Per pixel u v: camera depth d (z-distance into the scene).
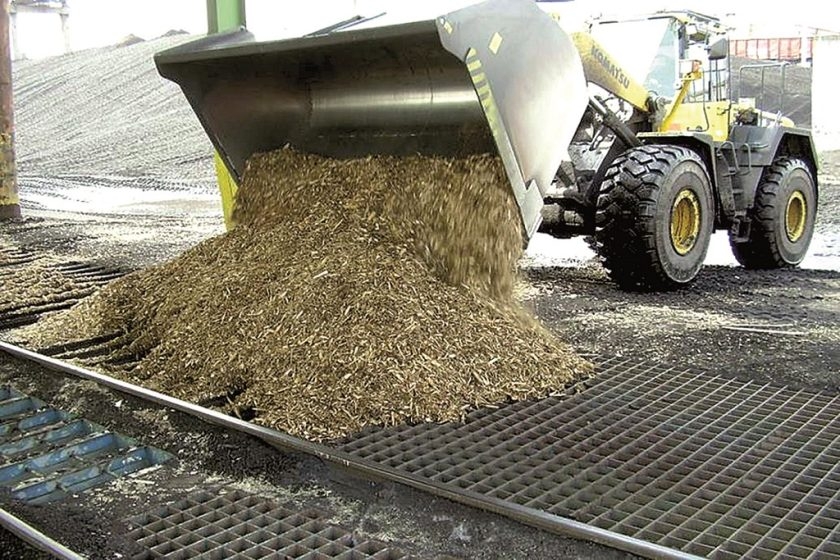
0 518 2.79
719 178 7.00
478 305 4.21
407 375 3.73
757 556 2.59
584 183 6.77
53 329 5.16
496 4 3.88
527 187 4.11
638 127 7.17
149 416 3.77
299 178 4.84
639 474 3.16
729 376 4.34
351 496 3.03
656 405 3.90
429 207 4.36
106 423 3.74
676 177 6.30
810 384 4.20
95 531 2.82
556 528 2.71
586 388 4.13
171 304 4.65
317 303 4.04
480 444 3.42
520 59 3.93
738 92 8.03
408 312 3.96
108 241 9.29
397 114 4.54
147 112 24.47
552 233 7.17
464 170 4.28
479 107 4.23
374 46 4.11
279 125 5.04
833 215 10.90
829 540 2.67
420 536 2.75
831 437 3.53
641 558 2.55
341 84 4.67
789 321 5.50
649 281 6.45
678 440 3.49
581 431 3.57
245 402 3.80
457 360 3.89
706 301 6.16
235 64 4.60
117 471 3.37
